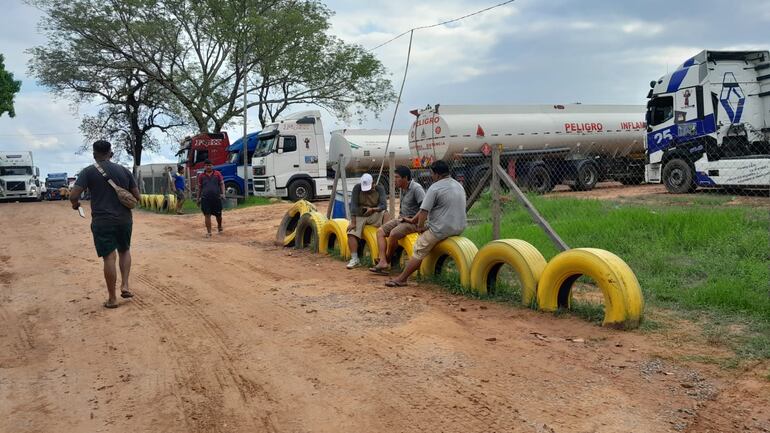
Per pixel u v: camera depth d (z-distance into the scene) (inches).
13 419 170.4
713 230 354.9
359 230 369.4
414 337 221.9
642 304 225.3
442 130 753.0
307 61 1432.1
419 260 305.6
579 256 235.8
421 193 333.7
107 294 317.4
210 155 1239.5
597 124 832.9
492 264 277.4
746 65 667.4
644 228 377.7
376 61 1486.2
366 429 155.1
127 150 1991.9
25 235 646.5
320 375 191.8
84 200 1660.9
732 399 163.5
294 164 992.2
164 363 210.1
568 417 155.6
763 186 585.3
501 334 223.1
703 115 647.1
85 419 168.9
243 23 1330.0
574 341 213.0
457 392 173.3
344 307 270.8
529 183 792.9
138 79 1612.9
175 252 460.4
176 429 160.1
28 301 313.1
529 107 807.7
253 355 213.5
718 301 248.8
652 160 707.4
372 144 909.2
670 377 179.0
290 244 473.4
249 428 159.0
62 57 1489.9
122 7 1395.2
